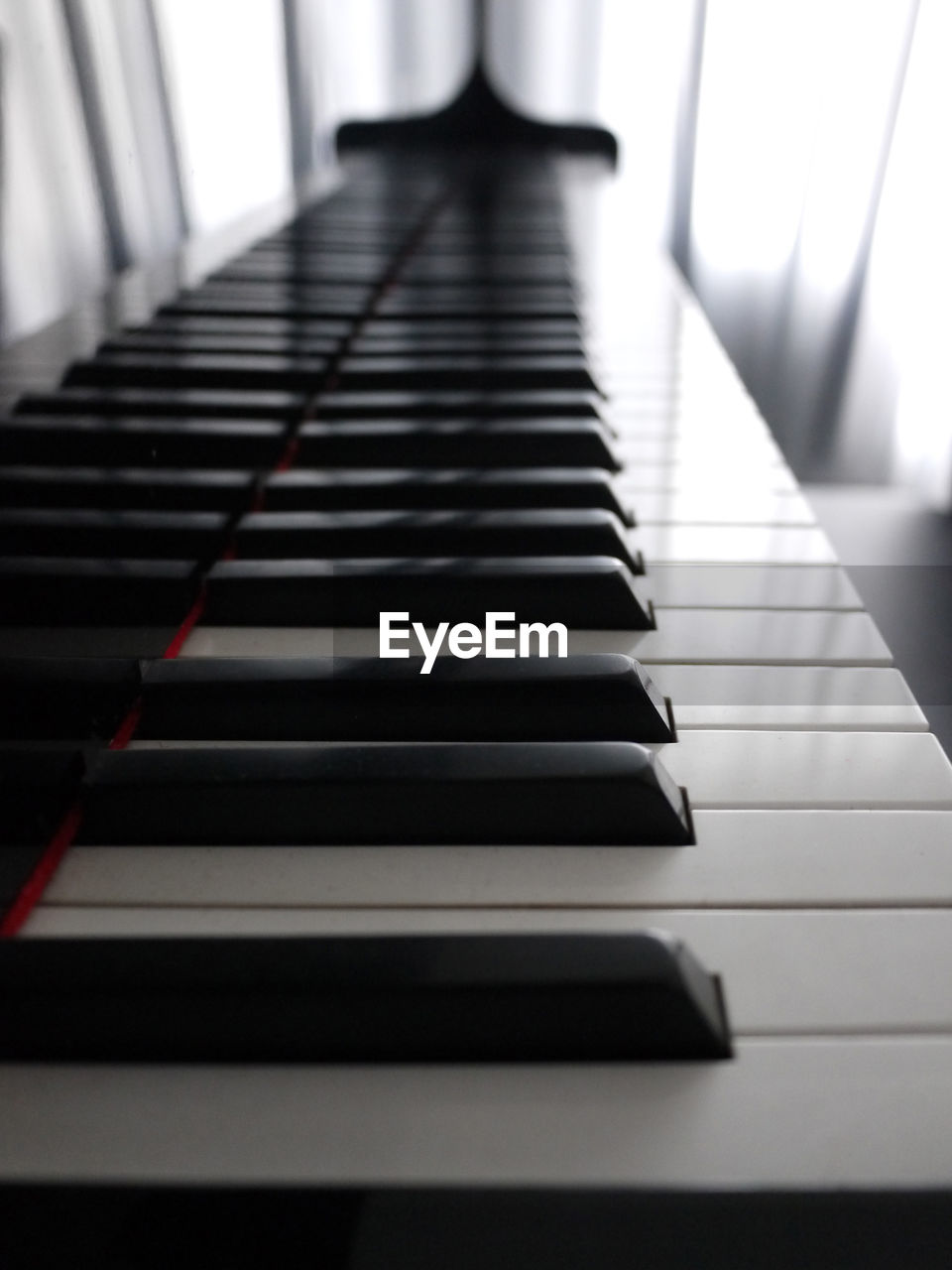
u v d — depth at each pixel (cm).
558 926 15
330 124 103
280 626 22
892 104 84
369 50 100
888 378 91
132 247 40
